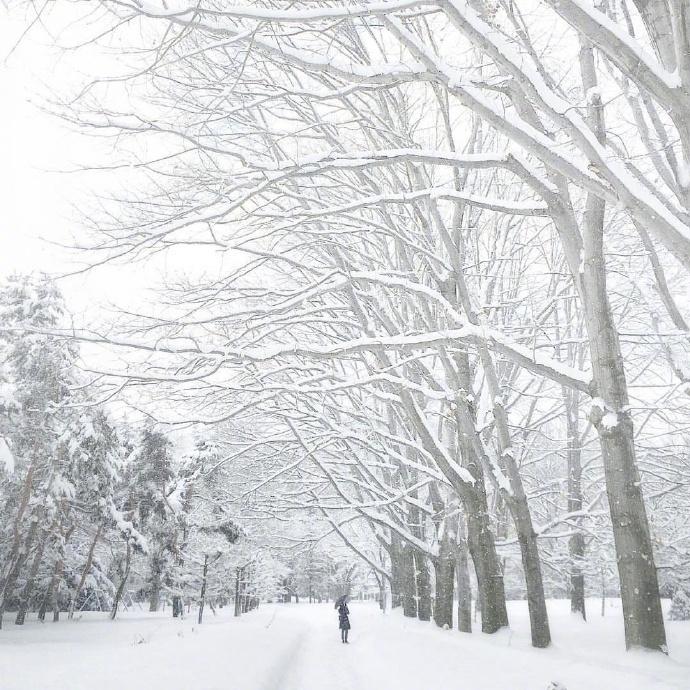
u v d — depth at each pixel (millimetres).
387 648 12328
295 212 9367
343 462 18938
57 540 28625
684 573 19141
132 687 5750
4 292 24375
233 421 20875
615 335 9109
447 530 16672
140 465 31891
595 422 8938
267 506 20562
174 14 5160
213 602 39469
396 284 10680
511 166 7500
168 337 10305
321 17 5000
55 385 23688
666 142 8516
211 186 11156
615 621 19328
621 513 8484
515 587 45219
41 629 26234
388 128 10461
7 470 20828
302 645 17250
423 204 12977
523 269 15281
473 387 15445
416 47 5418
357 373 17875
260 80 9211
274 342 17453
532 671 7664
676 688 5938
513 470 11516
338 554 43875
